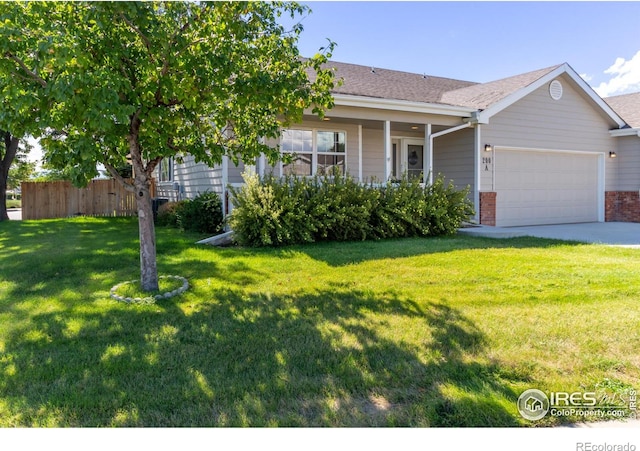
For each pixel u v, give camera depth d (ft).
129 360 9.66
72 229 34.58
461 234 31.63
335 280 16.80
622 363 9.42
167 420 7.41
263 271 18.38
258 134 17.21
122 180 15.15
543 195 41.83
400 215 28.94
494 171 38.60
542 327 11.46
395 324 11.78
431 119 35.17
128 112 11.71
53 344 10.57
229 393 8.24
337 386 8.48
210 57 13.35
